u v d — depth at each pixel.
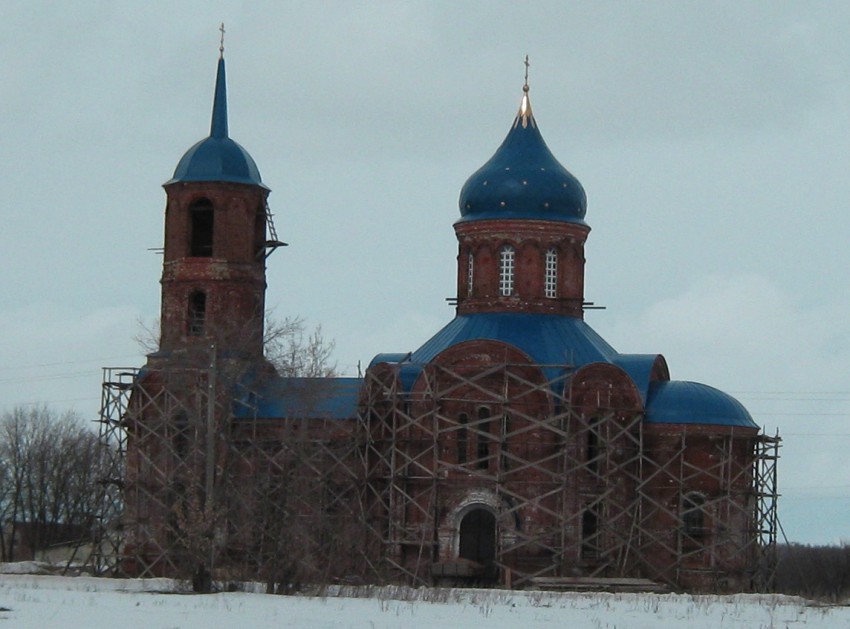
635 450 167.75
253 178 182.62
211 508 140.75
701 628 103.88
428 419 167.00
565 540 164.38
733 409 170.12
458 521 165.38
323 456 168.00
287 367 174.50
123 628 93.25
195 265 180.12
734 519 167.25
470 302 176.00
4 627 92.00
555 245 176.75
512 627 100.31
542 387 163.62
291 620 101.25
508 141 180.00
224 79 185.62
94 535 174.75
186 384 167.12
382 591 136.38
